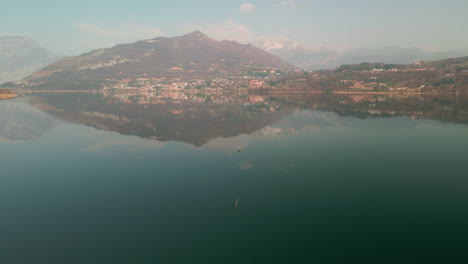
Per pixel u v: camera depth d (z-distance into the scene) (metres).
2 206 30.70
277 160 47.78
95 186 36.50
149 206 30.41
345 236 24.14
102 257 21.70
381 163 46.12
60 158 50.06
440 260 20.77
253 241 23.53
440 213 28.28
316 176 39.66
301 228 25.55
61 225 26.50
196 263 20.86
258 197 32.44
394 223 26.39
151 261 21.16
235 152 53.34
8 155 52.16
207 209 29.53
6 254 22.02
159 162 47.03
